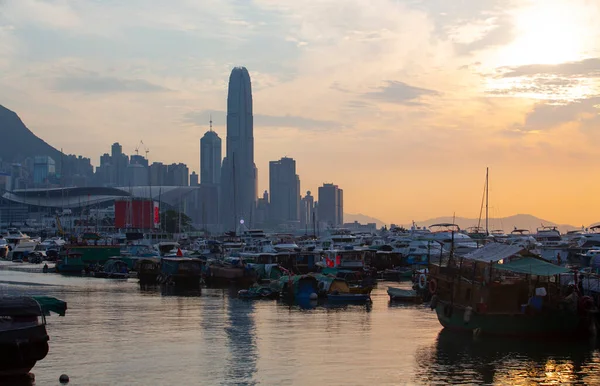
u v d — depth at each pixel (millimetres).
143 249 156000
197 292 87438
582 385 40250
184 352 48219
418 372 42656
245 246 141875
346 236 147500
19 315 38625
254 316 64500
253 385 39875
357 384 40188
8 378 39094
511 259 52906
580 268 78062
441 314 55562
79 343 51406
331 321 61312
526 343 50312
